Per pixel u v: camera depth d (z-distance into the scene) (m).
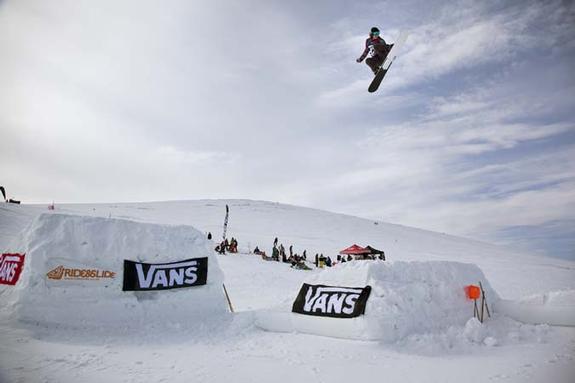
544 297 8.99
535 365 5.54
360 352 6.19
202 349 6.39
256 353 6.19
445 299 8.45
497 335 7.46
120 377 4.68
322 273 8.44
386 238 50.16
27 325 6.66
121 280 8.14
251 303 12.53
